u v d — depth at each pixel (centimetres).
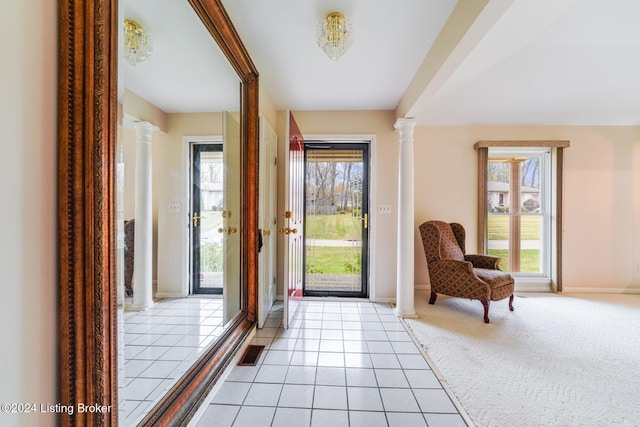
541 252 381
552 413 151
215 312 201
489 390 169
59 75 68
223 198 213
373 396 163
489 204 383
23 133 62
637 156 365
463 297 291
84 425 72
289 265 263
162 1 126
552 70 267
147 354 140
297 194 301
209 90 187
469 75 267
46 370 68
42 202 66
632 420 146
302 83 260
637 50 241
